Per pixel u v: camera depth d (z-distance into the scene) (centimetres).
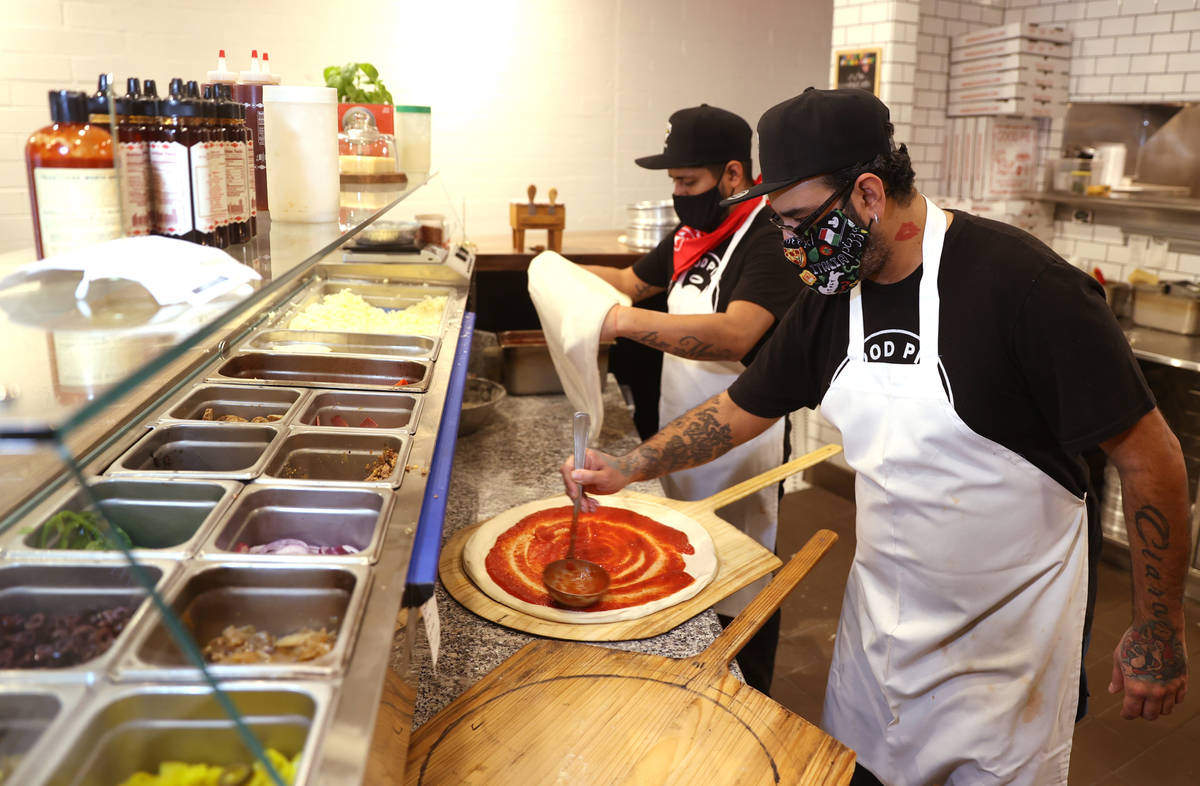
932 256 134
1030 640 143
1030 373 128
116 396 64
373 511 119
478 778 106
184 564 97
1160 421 126
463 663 132
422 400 165
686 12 491
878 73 389
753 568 160
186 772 71
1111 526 366
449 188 464
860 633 160
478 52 451
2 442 57
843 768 111
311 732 72
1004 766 147
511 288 338
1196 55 369
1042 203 433
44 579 87
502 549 164
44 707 71
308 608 98
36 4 367
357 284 262
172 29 393
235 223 127
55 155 91
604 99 483
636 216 340
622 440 239
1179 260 389
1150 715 141
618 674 126
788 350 161
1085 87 412
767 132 132
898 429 140
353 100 268
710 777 108
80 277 92
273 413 162
